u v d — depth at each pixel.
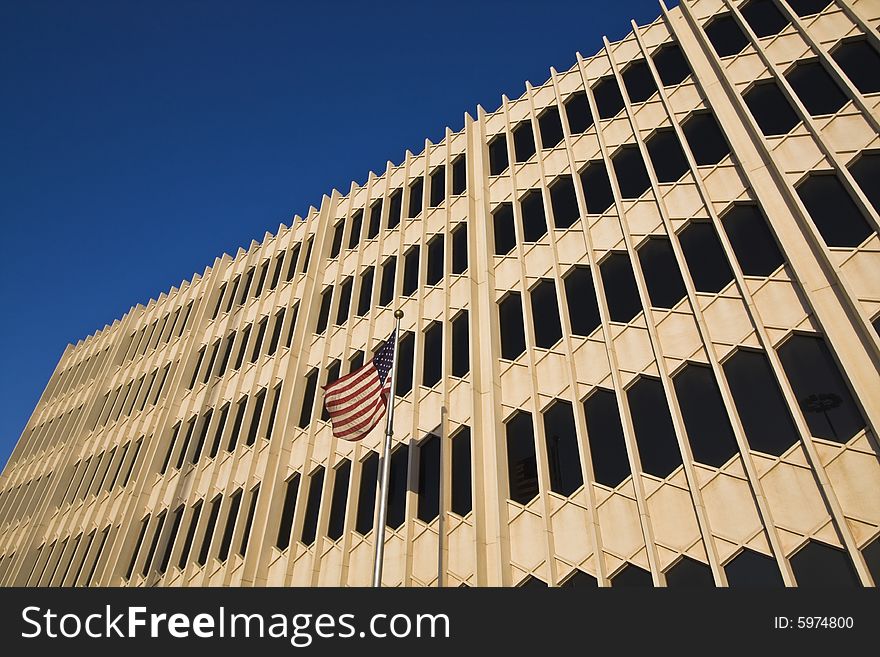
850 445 13.80
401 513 20.78
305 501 23.92
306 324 29.47
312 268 31.22
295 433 26.30
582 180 23.47
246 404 29.75
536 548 17.38
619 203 21.38
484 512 18.70
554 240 22.69
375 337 26.39
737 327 16.86
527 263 23.12
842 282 15.28
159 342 40.22
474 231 25.27
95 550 31.80
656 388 17.56
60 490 39.09
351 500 22.09
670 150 21.52
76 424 44.00
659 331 18.31
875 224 15.56
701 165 20.36
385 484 16.11
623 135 23.11
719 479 15.26
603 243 21.30
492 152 27.77
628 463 16.88
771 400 15.43
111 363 43.97
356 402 17.86
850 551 12.72
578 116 25.25
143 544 28.47
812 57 19.41
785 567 13.35
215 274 39.03
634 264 19.86
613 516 16.47
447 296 24.38
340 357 27.22
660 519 15.70
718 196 19.30
